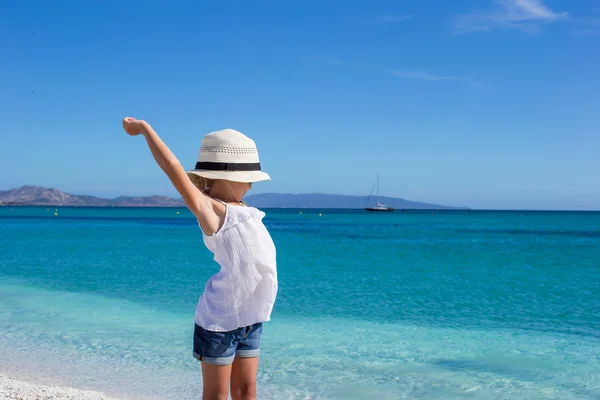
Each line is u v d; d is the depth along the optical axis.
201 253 22.34
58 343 7.58
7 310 10.07
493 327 9.09
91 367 6.48
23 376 6.10
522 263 20.08
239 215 2.51
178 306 10.53
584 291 13.34
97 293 12.11
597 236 42.47
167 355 7.01
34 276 15.09
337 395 5.62
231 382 2.69
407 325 9.22
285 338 8.18
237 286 2.50
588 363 6.91
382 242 32.81
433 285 14.22
